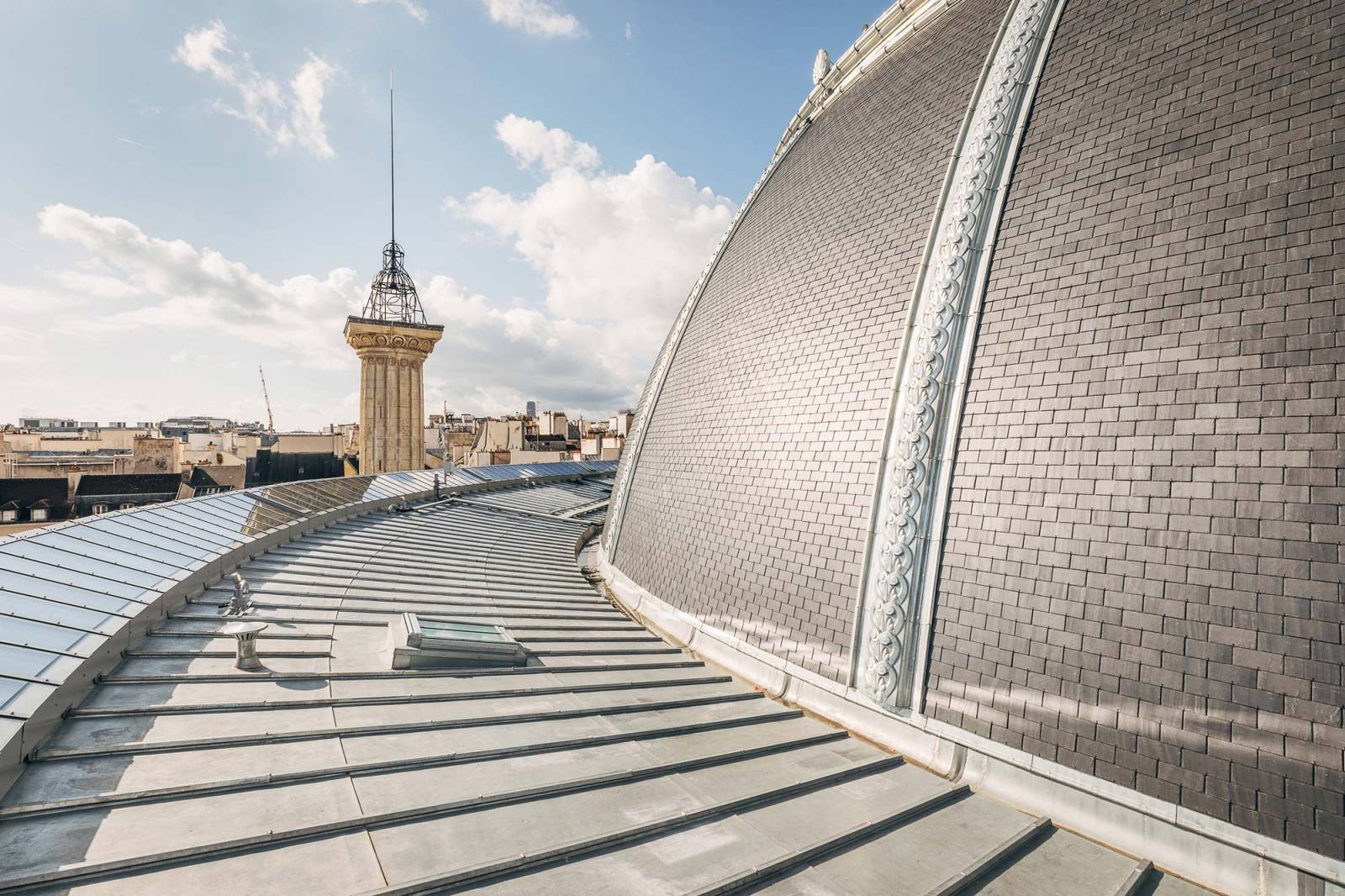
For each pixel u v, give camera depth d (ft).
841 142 73.41
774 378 61.98
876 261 56.13
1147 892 31.12
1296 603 30.58
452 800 31.48
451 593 71.51
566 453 375.86
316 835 27.91
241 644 42.91
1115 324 38.88
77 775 29.68
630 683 50.93
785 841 31.89
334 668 45.57
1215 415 34.32
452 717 40.93
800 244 68.69
